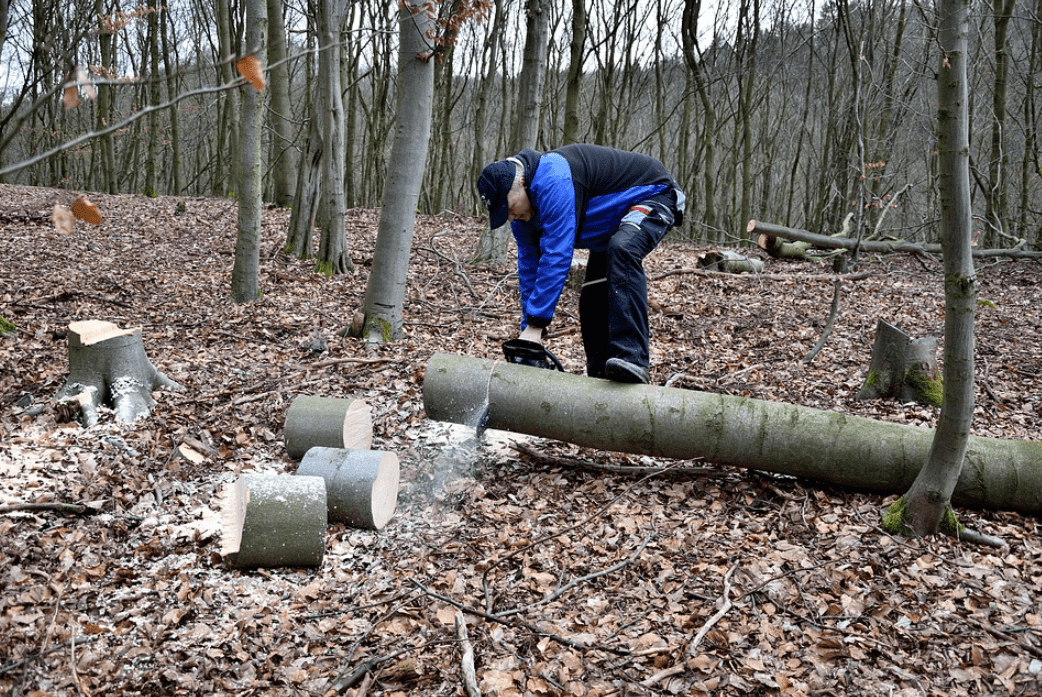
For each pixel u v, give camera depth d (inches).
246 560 134.9
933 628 118.1
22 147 997.8
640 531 148.7
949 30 123.2
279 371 239.6
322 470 150.9
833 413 158.2
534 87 380.5
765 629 119.8
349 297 363.6
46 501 149.5
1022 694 104.6
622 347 161.6
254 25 319.0
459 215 763.4
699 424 157.9
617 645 117.7
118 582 130.7
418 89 263.3
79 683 107.3
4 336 260.4
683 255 509.7
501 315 323.9
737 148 919.7
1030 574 130.8
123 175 1099.3
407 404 208.1
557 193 153.3
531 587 133.2
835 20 721.6
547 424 163.6
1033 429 195.9
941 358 271.6
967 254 129.2
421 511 158.7
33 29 332.5
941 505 139.8
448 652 116.8
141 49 885.8
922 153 776.3
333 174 410.9
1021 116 781.3
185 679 110.6
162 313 317.4
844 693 106.1
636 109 1011.3
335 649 118.2
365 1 847.7
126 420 191.5
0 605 120.6
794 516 151.9
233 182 824.9
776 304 355.6
